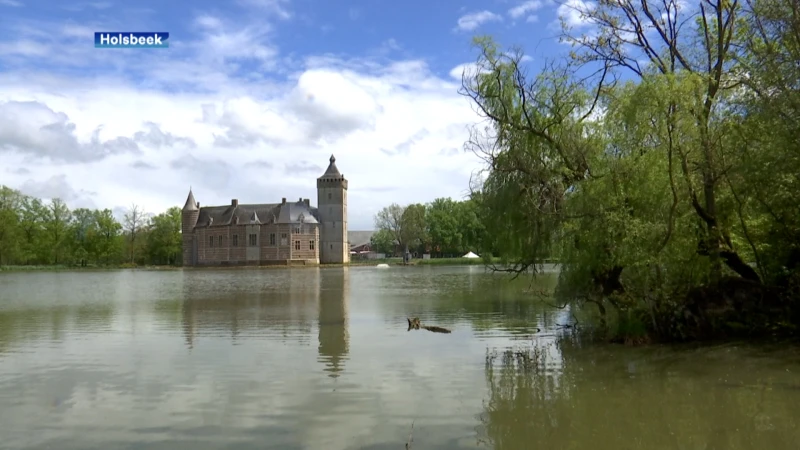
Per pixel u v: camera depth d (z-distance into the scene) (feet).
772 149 55.01
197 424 36.70
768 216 62.64
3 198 342.64
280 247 454.40
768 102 55.47
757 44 60.80
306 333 71.92
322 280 211.61
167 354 58.80
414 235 465.88
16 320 87.25
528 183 65.31
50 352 60.18
